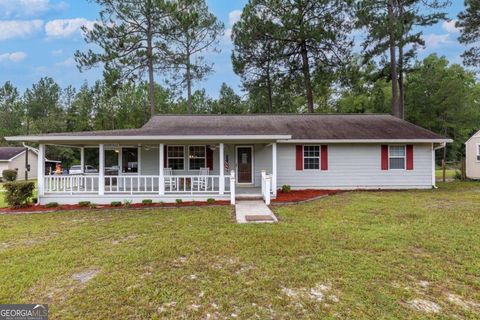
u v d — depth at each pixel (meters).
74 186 12.89
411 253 5.00
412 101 31.17
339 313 3.25
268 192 10.07
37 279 4.14
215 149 13.41
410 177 13.78
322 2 20.64
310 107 22.53
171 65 22.56
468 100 32.47
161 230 6.67
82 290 3.81
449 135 34.66
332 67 21.59
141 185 13.12
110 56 19.70
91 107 38.94
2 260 4.88
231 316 3.23
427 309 3.32
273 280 4.04
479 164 18.77
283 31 21.14
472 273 4.21
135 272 4.36
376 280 4.02
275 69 24.02
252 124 14.35
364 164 13.72
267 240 5.75
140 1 20.08
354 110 36.25
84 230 6.76
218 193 10.84
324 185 13.69
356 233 6.15
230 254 5.03
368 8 18.95
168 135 10.05
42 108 44.72
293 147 13.64
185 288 3.85
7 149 30.86
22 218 8.28
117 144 11.71
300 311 3.30
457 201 9.96
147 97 37.22
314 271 4.31
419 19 18.30
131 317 3.23
